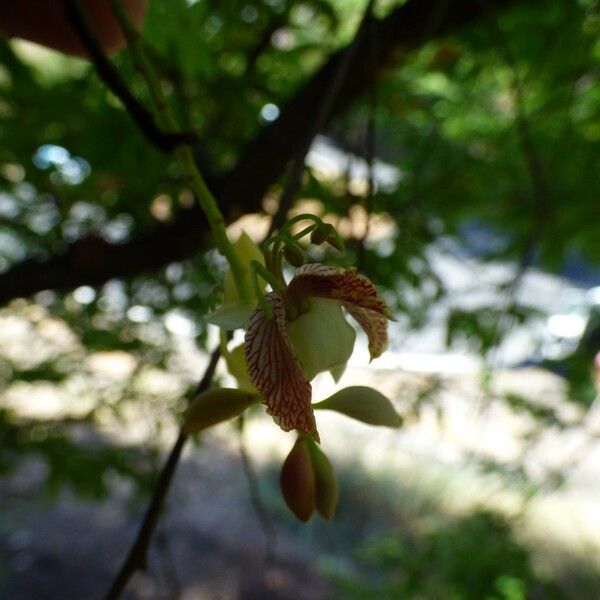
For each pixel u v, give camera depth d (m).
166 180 0.22
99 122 0.21
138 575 0.43
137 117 0.08
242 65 0.23
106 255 0.18
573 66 0.23
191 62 0.18
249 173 0.17
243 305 0.07
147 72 0.09
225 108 0.22
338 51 0.17
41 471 0.48
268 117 0.23
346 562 0.41
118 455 0.25
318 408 0.08
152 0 0.17
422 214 0.25
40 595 0.40
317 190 0.21
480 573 0.27
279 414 0.07
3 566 0.42
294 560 0.45
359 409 0.08
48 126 0.22
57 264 0.18
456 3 0.18
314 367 0.07
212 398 0.07
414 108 0.26
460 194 0.26
